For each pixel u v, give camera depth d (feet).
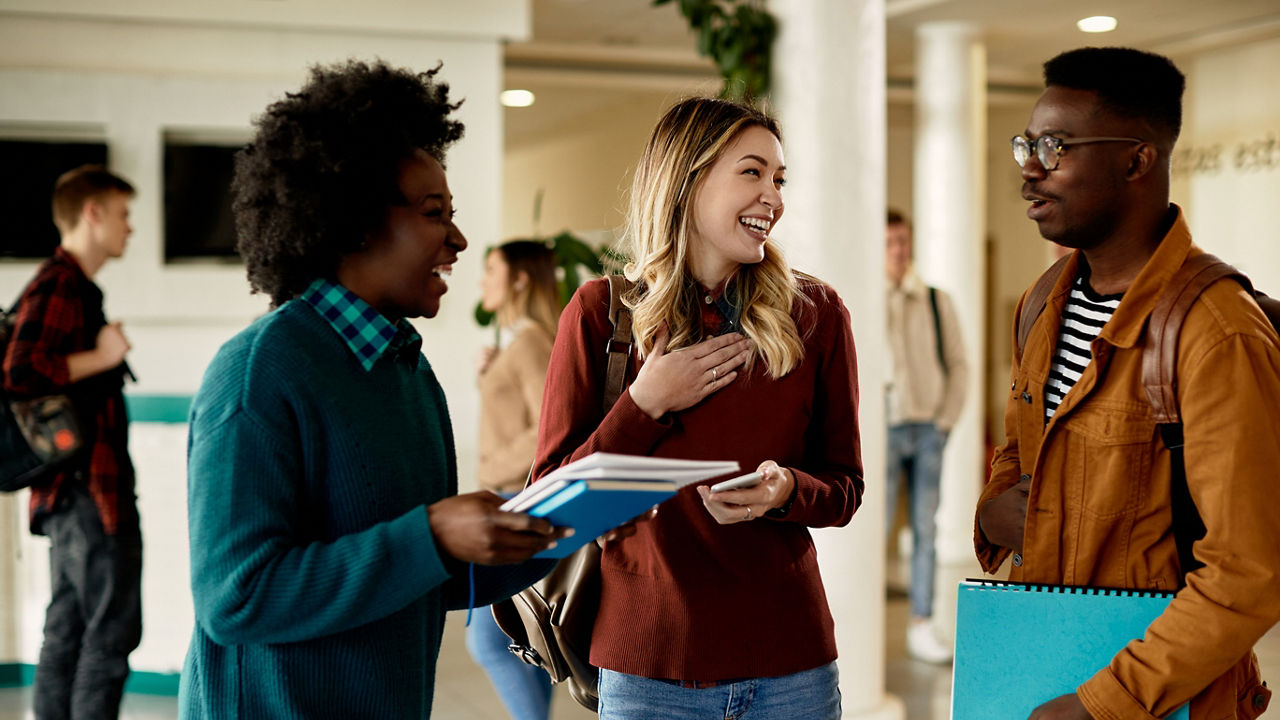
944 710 14.42
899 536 25.45
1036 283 6.45
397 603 4.33
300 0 19.61
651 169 6.77
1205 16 23.97
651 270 6.67
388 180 4.68
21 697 15.05
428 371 5.40
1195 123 28.02
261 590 4.20
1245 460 5.00
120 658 11.87
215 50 19.62
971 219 24.84
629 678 6.47
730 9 16.33
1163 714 5.03
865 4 12.72
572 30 25.07
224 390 4.43
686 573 6.39
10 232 19.07
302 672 4.54
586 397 6.69
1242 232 26.73
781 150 6.69
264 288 4.84
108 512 11.71
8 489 11.46
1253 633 4.90
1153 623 5.10
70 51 19.19
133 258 19.47
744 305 6.59
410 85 4.90
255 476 4.33
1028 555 5.87
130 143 19.38
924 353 17.53
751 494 5.94
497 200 20.62
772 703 6.45
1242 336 5.14
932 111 24.75
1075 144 5.58
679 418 6.45
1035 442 6.10
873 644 13.05
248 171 4.73
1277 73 25.70
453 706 14.82
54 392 11.51
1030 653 5.34
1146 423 5.45
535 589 7.15
